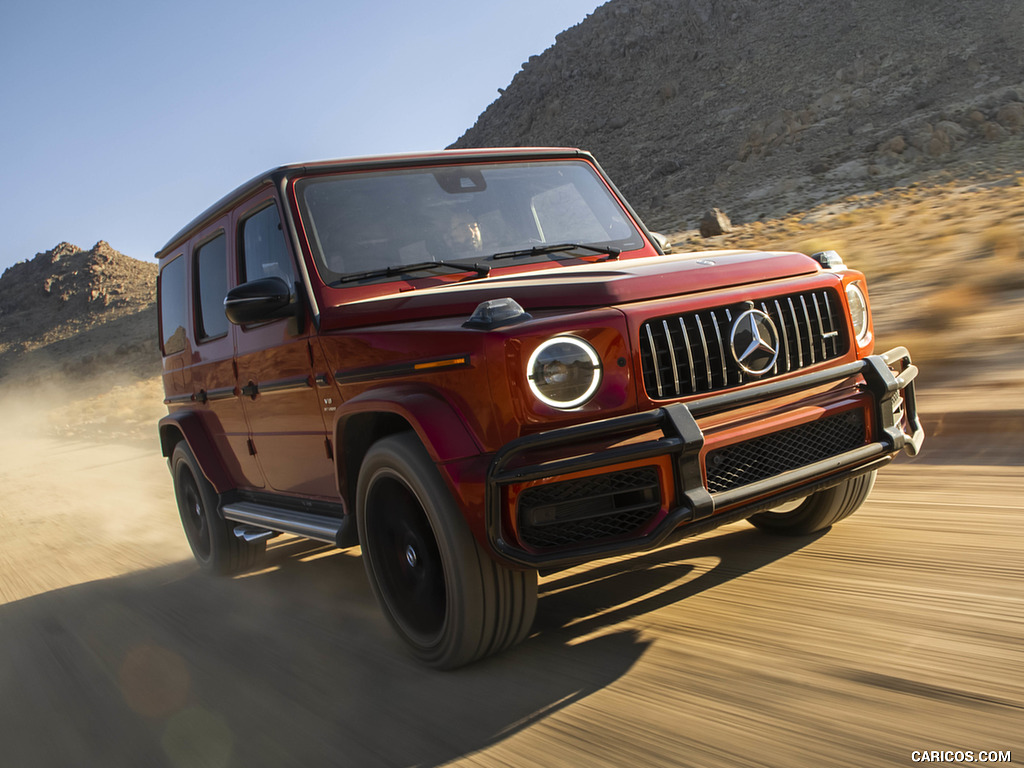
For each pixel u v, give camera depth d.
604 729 2.68
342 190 4.10
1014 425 5.47
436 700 3.11
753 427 3.12
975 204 27.55
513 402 2.88
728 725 2.58
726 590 3.71
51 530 8.71
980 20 96.69
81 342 133.12
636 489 2.98
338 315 3.66
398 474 3.25
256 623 4.50
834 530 4.30
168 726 3.30
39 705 3.79
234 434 5.11
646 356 3.04
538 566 2.93
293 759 2.86
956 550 3.75
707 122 110.31
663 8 144.00
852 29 111.12
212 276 5.09
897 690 2.63
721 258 3.56
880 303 11.63
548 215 4.38
